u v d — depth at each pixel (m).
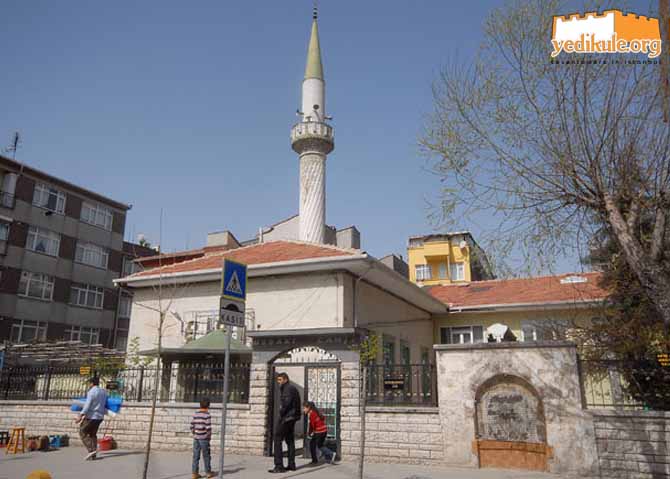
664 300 8.09
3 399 15.98
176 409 13.27
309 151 27.92
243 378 13.16
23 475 10.26
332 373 12.49
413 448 10.81
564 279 23.73
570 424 9.69
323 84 30.03
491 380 10.48
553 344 10.12
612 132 8.91
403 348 20.72
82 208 41.41
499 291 25.14
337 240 34.06
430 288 27.95
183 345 16.91
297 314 16.67
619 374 10.15
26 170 37.25
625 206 9.04
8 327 34.56
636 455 9.19
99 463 11.49
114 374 14.82
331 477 9.70
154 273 19.14
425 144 10.41
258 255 18.27
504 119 9.80
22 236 36.38
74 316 39.25
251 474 10.12
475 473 9.78
